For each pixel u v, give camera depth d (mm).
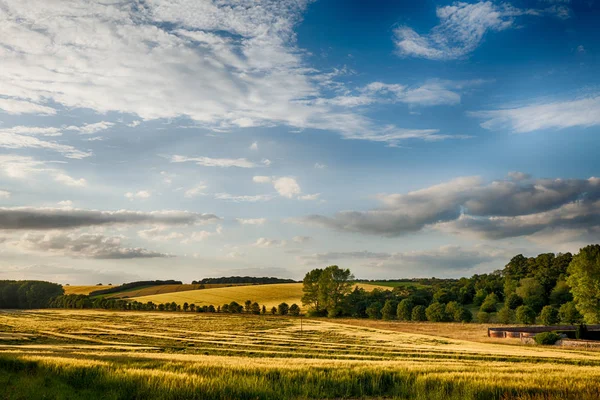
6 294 177250
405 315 118438
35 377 21297
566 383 21094
